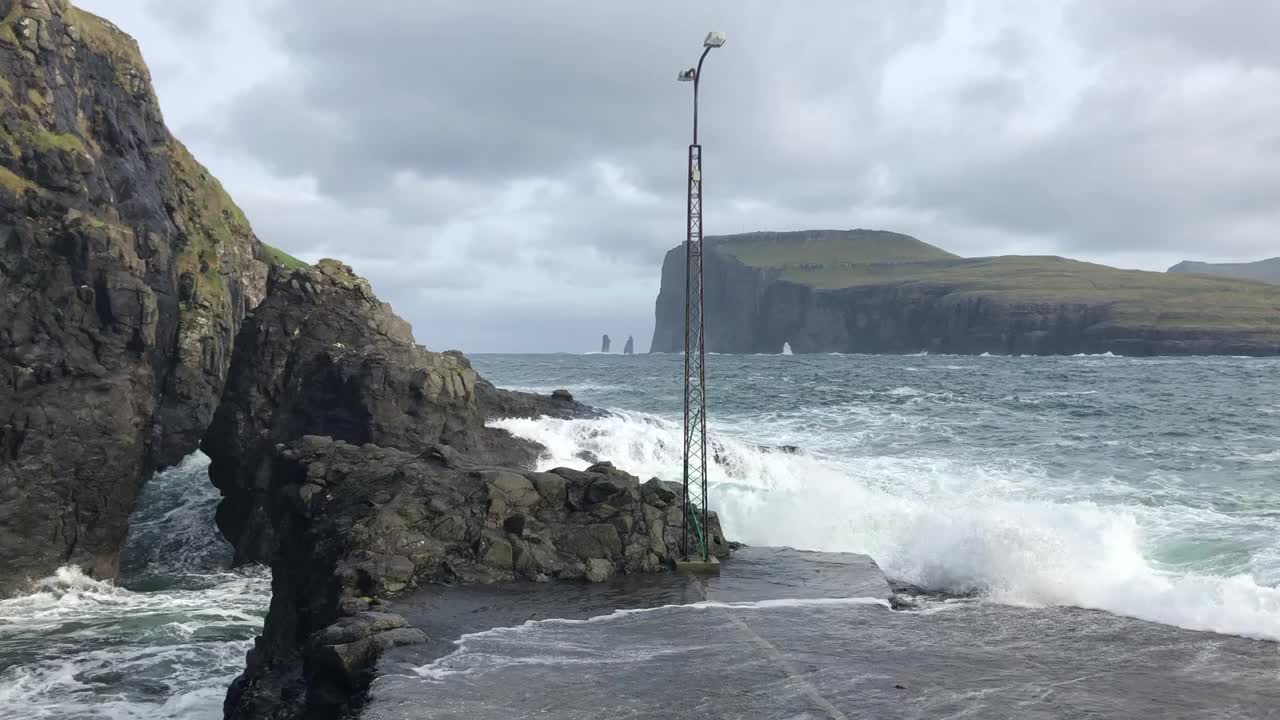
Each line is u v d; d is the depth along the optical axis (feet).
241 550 92.89
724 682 38.19
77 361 87.45
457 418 100.58
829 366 467.93
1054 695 37.24
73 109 112.06
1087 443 130.00
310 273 109.29
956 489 94.89
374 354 101.55
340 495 61.21
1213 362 521.24
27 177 95.20
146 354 93.20
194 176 158.51
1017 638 45.52
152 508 109.40
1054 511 72.08
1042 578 55.52
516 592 52.85
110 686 57.41
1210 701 36.81
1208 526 75.92
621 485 61.87
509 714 34.37
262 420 101.50
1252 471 105.60
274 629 59.98
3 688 57.06
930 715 34.76
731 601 51.80
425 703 35.37
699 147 61.67
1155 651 43.52
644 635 44.98
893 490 93.71
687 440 62.59
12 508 81.82
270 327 105.29
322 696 40.63
